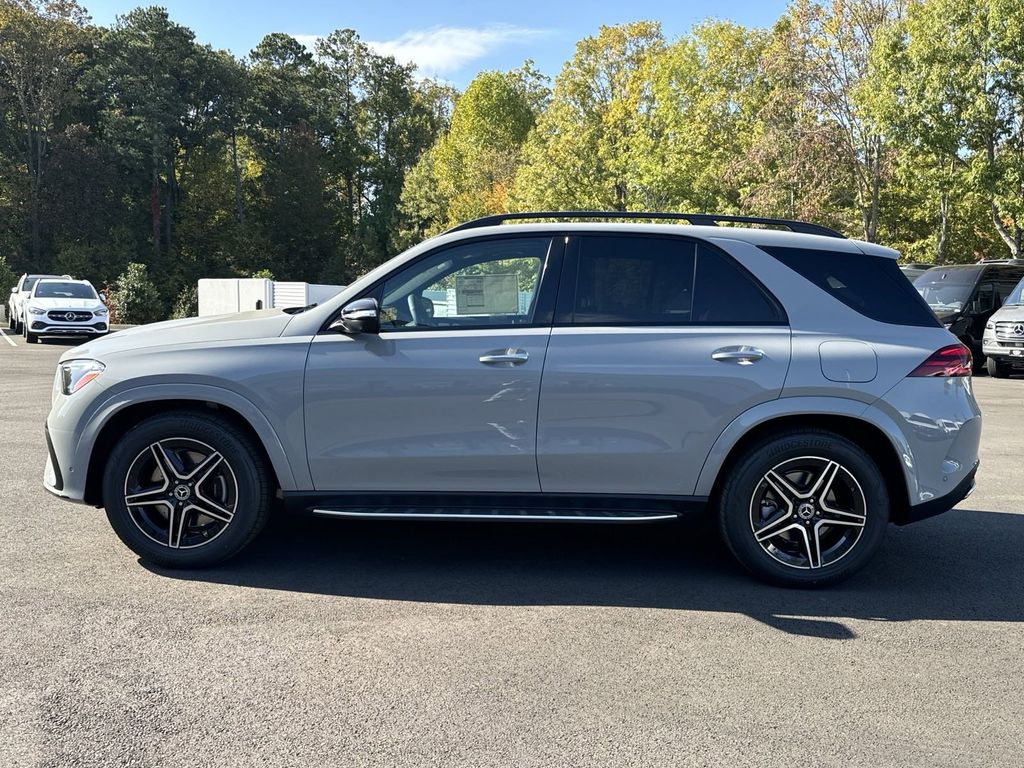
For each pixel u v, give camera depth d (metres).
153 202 67.38
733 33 36.66
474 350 4.27
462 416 4.27
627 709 3.04
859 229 31.03
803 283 4.39
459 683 3.22
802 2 29.67
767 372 4.22
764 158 29.45
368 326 4.23
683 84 38.03
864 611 4.07
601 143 43.12
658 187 37.38
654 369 4.22
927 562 4.86
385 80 84.00
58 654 3.40
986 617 4.02
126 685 3.15
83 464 4.38
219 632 3.65
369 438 4.30
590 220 4.67
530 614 3.95
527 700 3.09
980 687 3.29
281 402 4.27
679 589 4.34
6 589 4.09
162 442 4.35
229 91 69.06
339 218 76.69
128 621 3.75
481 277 4.41
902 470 4.27
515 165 57.66
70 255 58.62
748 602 4.16
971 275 17.91
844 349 4.26
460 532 5.32
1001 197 24.55
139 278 40.25
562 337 4.29
